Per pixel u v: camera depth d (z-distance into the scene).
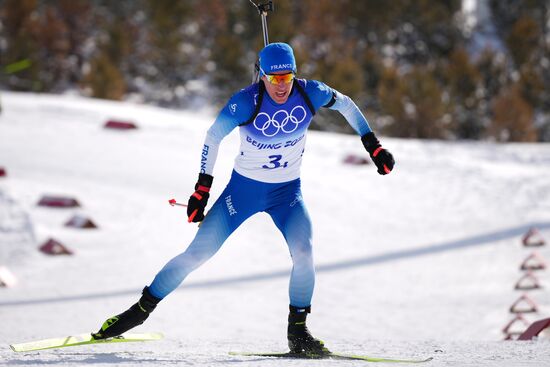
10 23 179.38
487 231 60.91
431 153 91.44
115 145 82.56
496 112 142.75
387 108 142.50
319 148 89.44
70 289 44.25
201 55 188.50
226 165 77.00
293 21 193.12
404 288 45.59
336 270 50.19
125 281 46.34
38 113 94.50
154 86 183.38
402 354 16.72
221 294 43.25
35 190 64.88
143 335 17.03
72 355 15.04
